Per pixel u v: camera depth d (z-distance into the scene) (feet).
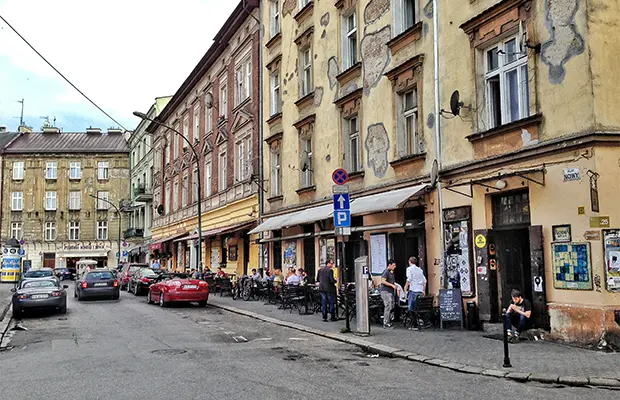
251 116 88.43
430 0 47.73
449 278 43.93
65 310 64.95
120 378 27.55
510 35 39.81
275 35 79.87
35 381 27.40
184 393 24.11
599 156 32.58
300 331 45.24
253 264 86.12
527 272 38.81
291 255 73.87
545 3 36.11
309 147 71.51
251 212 88.12
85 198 221.87
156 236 161.17
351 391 24.22
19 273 154.71
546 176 35.50
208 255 111.14
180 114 138.51
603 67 33.19
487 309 40.34
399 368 29.53
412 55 50.11
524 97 38.58
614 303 31.81
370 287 51.83
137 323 52.54
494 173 39.65
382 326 45.11
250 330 46.37
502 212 40.24
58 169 222.28
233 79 99.30
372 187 55.31
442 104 45.65
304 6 70.85
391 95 52.85
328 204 63.36
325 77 66.08
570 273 33.68
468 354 31.76
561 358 29.55
